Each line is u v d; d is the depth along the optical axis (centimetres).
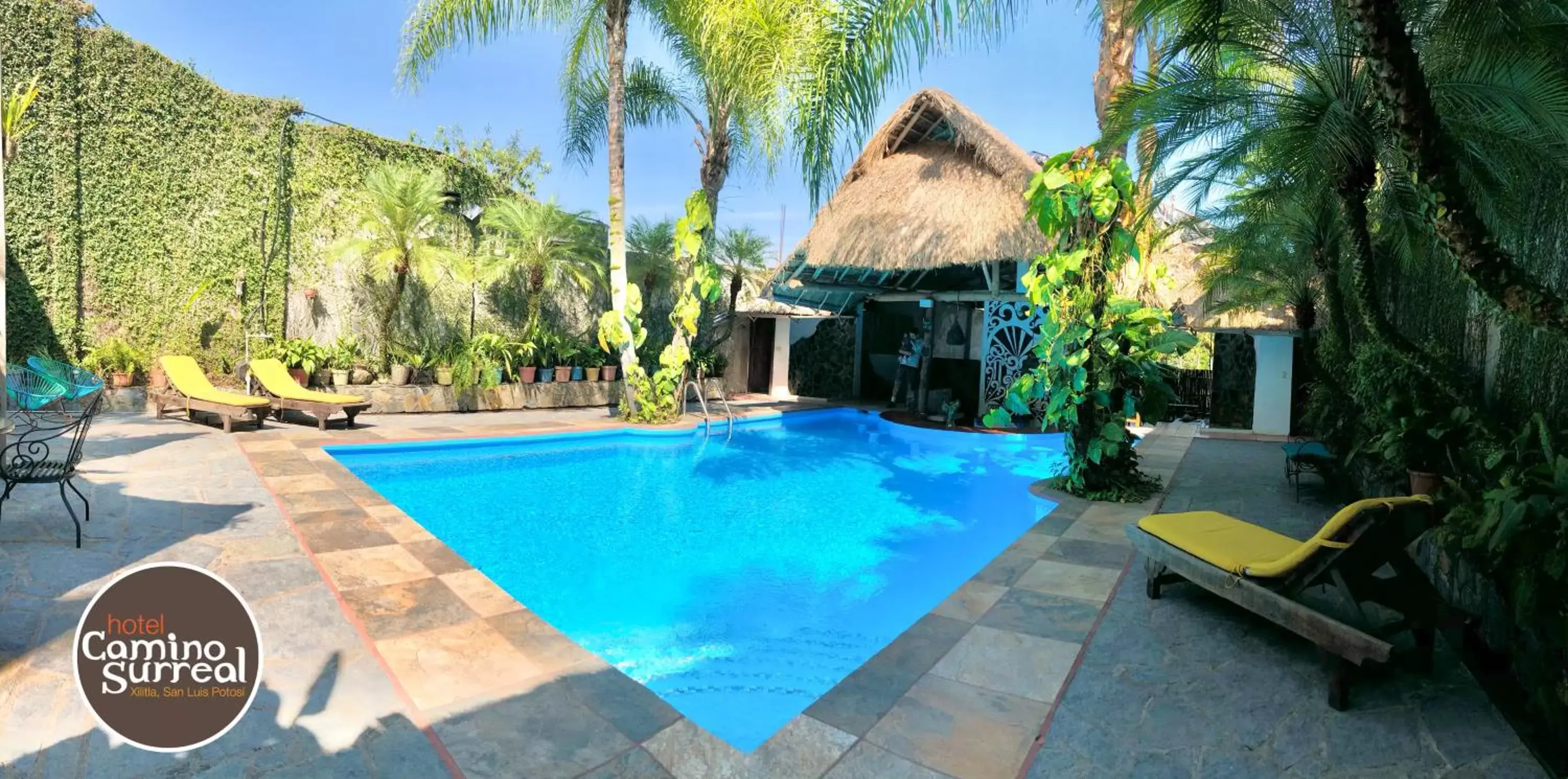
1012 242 1021
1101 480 714
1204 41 479
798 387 1806
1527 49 363
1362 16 241
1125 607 402
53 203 928
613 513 698
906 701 291
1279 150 501
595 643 412
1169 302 1401
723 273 1569
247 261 1095
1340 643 284
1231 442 1143
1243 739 266
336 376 1095
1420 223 488
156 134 1009
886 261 1096
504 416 1184
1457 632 337
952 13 503
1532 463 336
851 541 629
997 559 496
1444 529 359
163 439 793
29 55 898
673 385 1192
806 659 399
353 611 357
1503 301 260
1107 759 251
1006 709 286
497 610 369
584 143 1366
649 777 234
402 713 265
